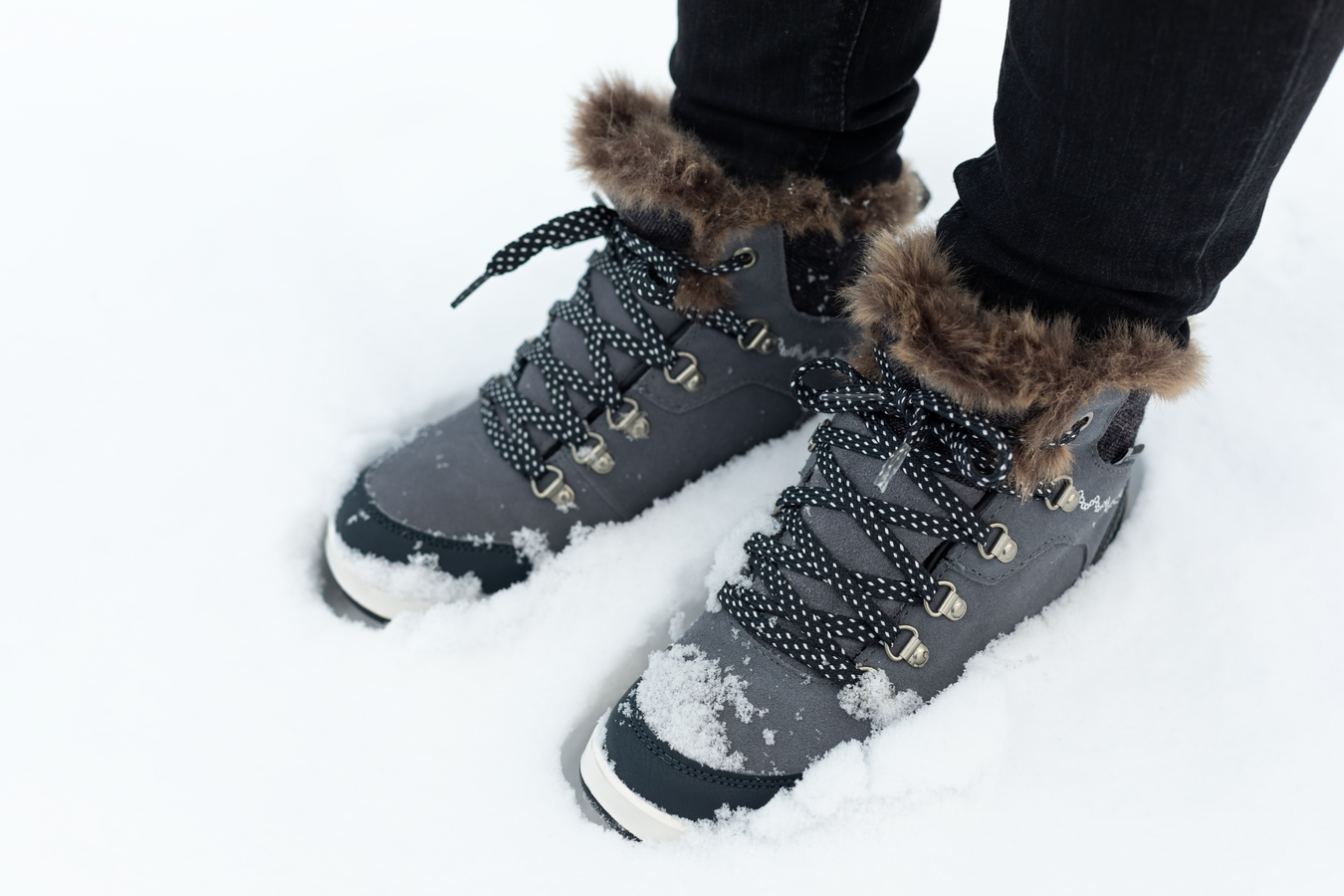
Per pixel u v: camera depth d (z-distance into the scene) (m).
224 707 0.85
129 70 1.94
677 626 0.89
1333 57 0.52
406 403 1.17
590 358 0.91
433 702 0.85
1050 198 0.62
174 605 0.95
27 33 2.08
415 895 0.72
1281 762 0.74
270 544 1.00
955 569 0.75
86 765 0.81
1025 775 0.75
